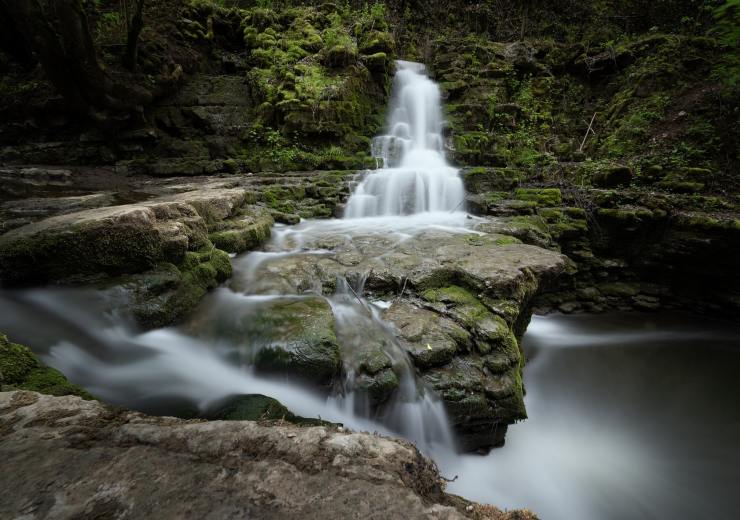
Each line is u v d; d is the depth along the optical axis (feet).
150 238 12.94
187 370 11.59
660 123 36.47
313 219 26.43
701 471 14.10
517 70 48.57
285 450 4.96
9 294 11.46
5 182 23.21
